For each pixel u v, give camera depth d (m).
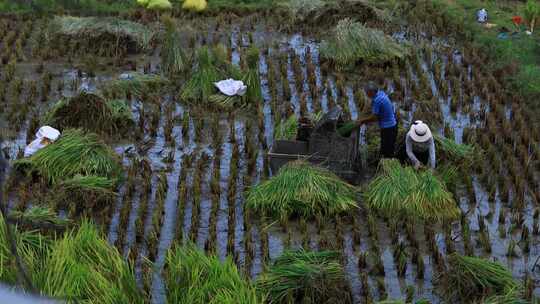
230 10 21.38
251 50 15.49
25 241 9.82
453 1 22.61
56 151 12.34
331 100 15.35
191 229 11.01
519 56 18.00
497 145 13.88
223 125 14.55
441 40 19.44
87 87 16.11
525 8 20.48
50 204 11.38
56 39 18.41
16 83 15.76
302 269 9.52
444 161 12.89
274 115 14.88
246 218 11.16
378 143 13.20
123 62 17.52
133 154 13.30
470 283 9.60
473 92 15.99
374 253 10.59
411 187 11.55
